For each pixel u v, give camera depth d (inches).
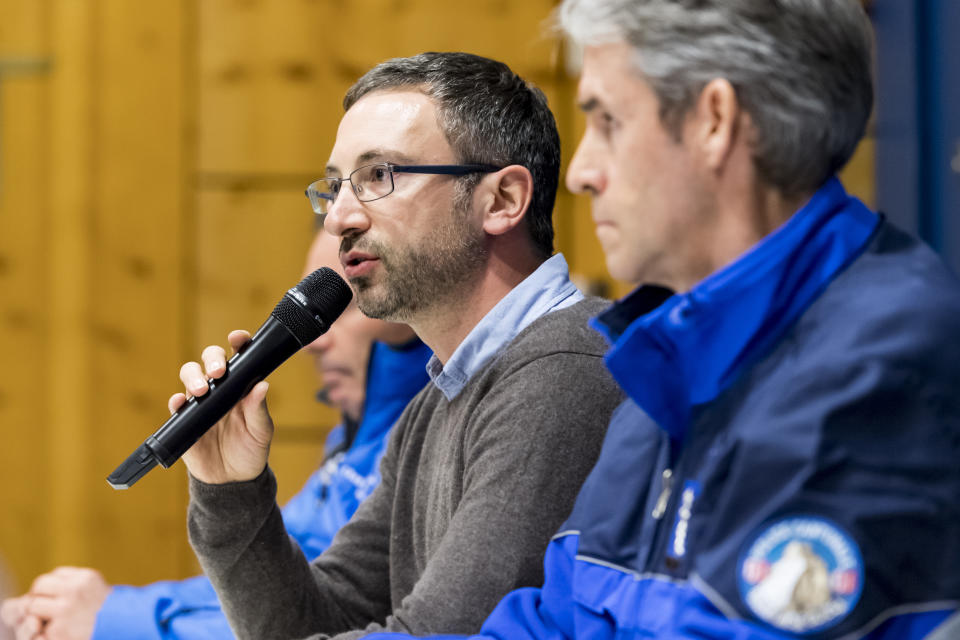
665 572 66.0
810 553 58.1
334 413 249.9
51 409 261.6
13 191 261.9
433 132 103.3
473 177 103.9
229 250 257.4
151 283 259.4
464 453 98.2
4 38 261.3
